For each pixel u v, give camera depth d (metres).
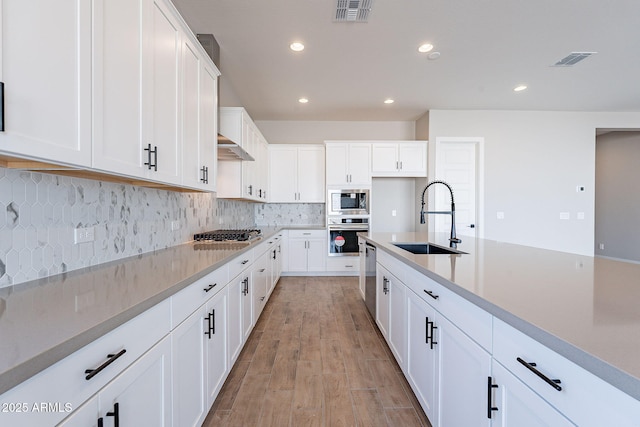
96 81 1.06
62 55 0.92
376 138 5.62
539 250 2.11
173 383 1.18
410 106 4.84
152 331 1.03
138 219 1.89
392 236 3.23
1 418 0.55
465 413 1.14
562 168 5.11
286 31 2.78
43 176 1.21
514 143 5.07
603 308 0.86
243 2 2.38
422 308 1.59
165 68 1.57
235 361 2.09
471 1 2.39
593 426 0.61
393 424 1.61
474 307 1.07
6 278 1.08
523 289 1.07
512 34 2.85
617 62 3.42
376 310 2.80
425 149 5.09
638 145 5.92
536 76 3.77
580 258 1.75
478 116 5.02
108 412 0.81
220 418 1.66
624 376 0.53
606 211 6.42
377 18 2.59
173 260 1.69
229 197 3.38
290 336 2.72
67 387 0.67
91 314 0.82
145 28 1.38
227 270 1.88
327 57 3.26
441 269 1.43
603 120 5.12
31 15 0.81
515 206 5.09
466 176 5.16
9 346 0.62
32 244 1.17
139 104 1.33
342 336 2.72
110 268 1.46
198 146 2.01
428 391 1.51
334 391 1.90
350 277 5.08
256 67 3.47
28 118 0.81
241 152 2.99
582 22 2.67
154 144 1.46
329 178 5.09
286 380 2.02
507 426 0.90
